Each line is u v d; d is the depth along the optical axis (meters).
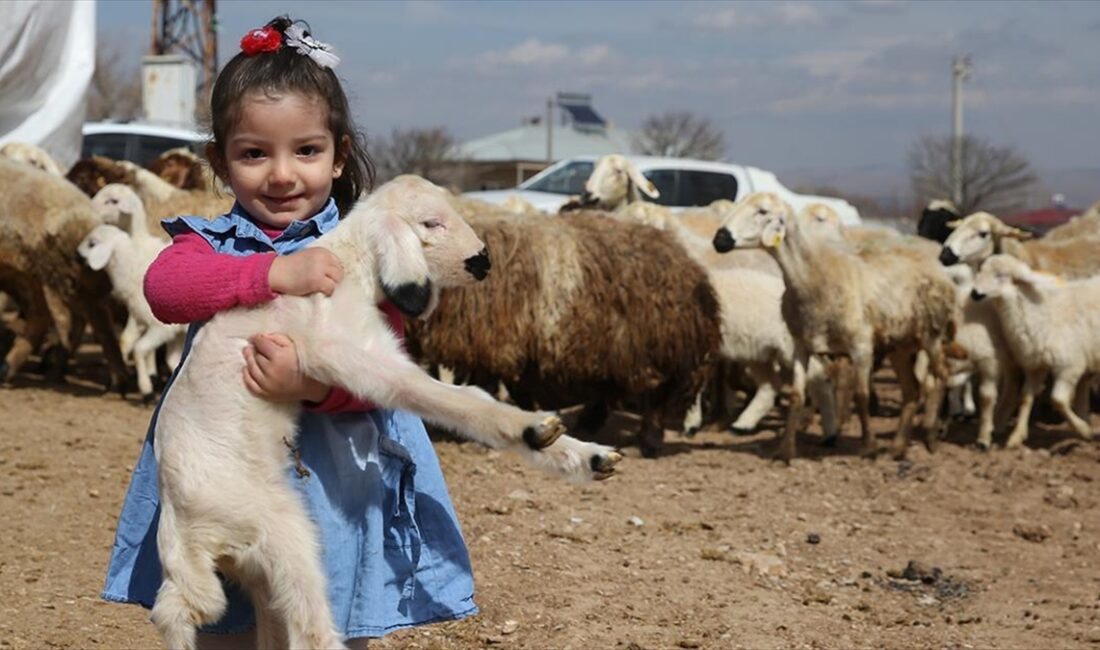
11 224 10.90
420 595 3.86
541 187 20.77
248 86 3.62
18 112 16.22
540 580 6.79
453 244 3.49
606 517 8.20
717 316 10.30
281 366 3.34
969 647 6.18
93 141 20.83
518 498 8.41
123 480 8.27
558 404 10.73
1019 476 10.17
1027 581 7.41
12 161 11.18
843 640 6.21
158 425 3.51
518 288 9.59
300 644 3.29
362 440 3.65
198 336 3.50
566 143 73.38
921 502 9.29
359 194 4.00
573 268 9.70
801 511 8.80
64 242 10.94
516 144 72.69
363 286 3.48
